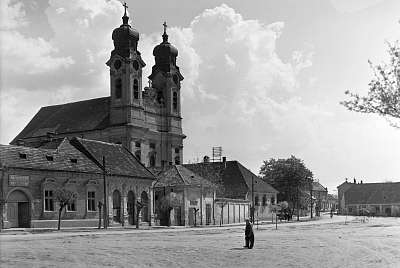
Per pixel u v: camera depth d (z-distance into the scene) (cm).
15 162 5697
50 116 11162
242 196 10275
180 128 10981
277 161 12644
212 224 8519
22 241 4269
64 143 6694
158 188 8000
